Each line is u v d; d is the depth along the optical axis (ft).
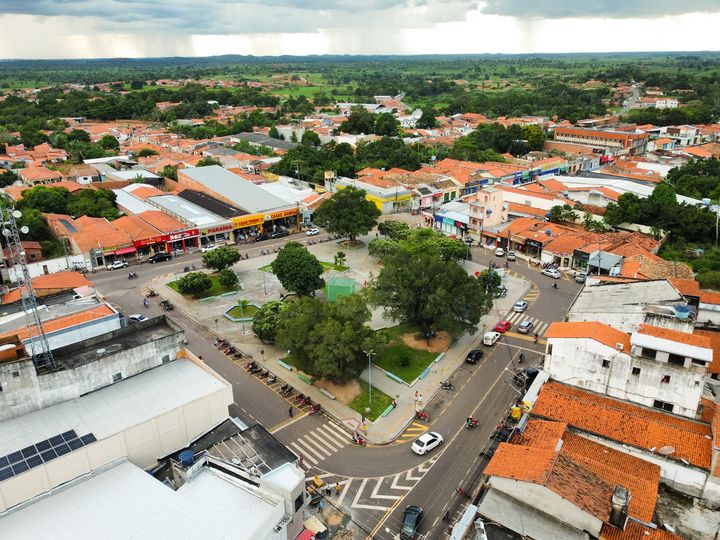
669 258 361.71
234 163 649.20
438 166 619.67
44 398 176.04
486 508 139.03
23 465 149.28
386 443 196.34
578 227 424.87
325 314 229.04
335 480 177.99
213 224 422.82
